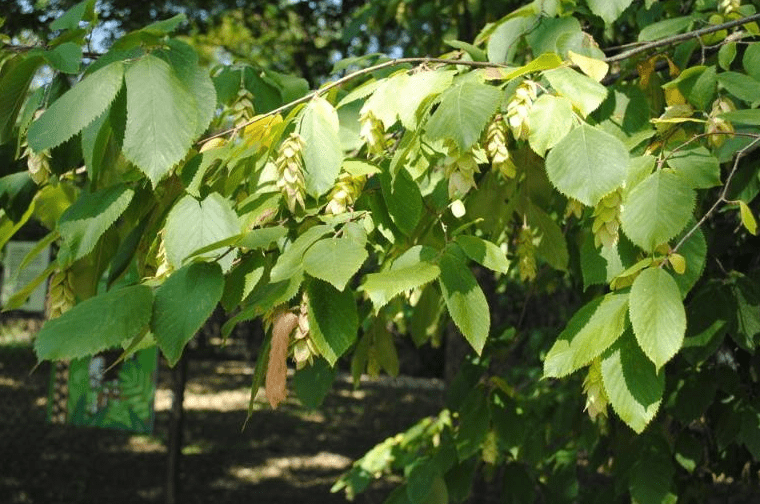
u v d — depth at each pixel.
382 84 1.15
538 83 1.14
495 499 2.86
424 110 1.14
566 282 2.24
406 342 6.45
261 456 5.11
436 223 1.27
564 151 1.05
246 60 1.46
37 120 1.04
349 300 1.03
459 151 1.09
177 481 3.30
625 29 2.15
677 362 1.60
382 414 6.34
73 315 0.97
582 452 3.22
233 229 1.07
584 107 1.07
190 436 5.46
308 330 1.03
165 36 1.21
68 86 1.17
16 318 4.50
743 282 1.41
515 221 1.69
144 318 0.98
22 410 5.32
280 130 1.12
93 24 1.21
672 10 1.76
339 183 1.13
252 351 8.37
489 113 1.07
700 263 1.11
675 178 1.08
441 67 1.28
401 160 1.14
